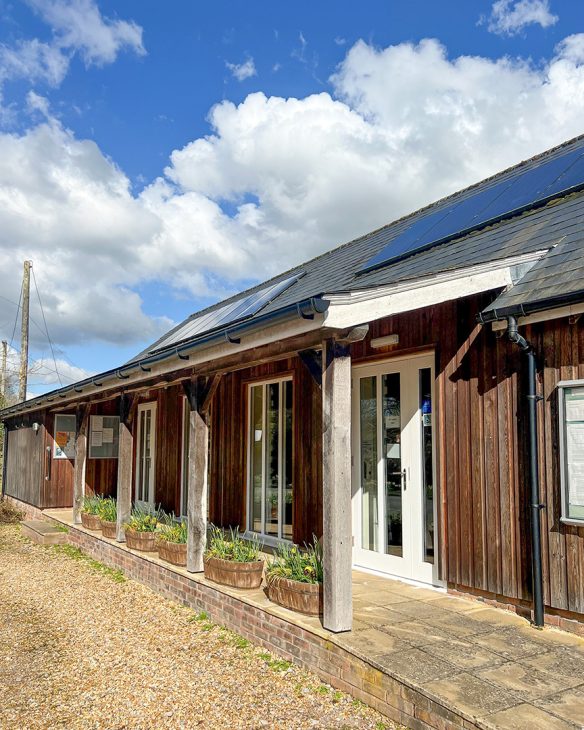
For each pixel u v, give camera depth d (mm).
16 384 26297
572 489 4301
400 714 3393
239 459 8812
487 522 5012
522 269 4980
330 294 3926
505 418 4914
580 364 4348
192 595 6160
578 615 4266
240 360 5648
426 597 5273
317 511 7059
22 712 3965
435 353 5684
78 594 7168
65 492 13398
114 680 4441
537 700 3102
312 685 4066
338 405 4324
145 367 7102
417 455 5910
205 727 3596
